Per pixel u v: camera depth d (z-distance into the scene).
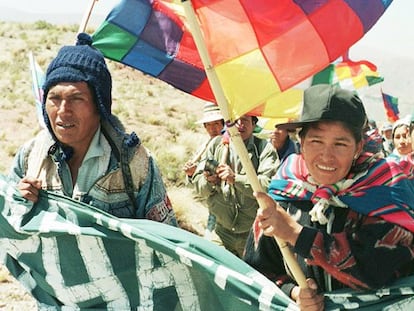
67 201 3.54
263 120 6.89
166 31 3.81
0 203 3.79
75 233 3.49
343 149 2.82
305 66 3.04
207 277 3.30
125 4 3.79
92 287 3.65
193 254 3.24
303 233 2.77
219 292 3.27
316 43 3.03
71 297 3.75
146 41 3.83
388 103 12.25
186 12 2.80
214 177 5.99
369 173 2.88
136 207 3.66
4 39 31.03
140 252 3.45
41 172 3.71
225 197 5.95
